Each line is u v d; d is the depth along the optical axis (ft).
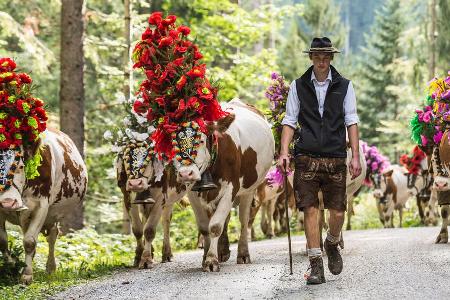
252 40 93.45
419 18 135.03
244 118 41.68
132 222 43.60
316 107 30.30
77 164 41.42
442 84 45.93
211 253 36.96
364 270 34.45
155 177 40.96
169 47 35.99
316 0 200.85
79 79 63.36
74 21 63.10
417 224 90.79
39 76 92.79
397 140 183.01
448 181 45.98
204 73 36.19
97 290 32.68
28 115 34.86
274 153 44.50
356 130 30.40
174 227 72.23
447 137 44.52
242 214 41.24
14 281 36.27
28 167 35.12
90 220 98.78
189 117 35.32
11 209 34.45
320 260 30.45
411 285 29.89
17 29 75.97
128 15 70.18
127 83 69.62
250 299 28.07
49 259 41.93
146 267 41.75
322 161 30.07
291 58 185.37
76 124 63.16
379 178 86.99
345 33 206.08
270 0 115.34
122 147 41.98
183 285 32.32
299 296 28.07
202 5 92.22
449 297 27.20
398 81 201.57
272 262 40.01
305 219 30.30
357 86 205.67
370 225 94.48
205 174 35.86
